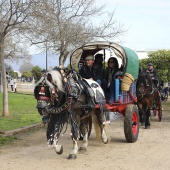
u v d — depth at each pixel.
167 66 21.53
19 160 6.94
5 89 12.98
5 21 11.32
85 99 7.27
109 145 8.48
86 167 6.42
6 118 12.55
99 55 9.27
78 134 6.98
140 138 9.45
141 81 10.96
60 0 13.75
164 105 19.94
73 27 14.23
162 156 7.30
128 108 8.80
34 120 12.29
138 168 6.36
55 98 6.48
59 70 6.77
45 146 8.38
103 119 7.91
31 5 10.77
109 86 8.56
